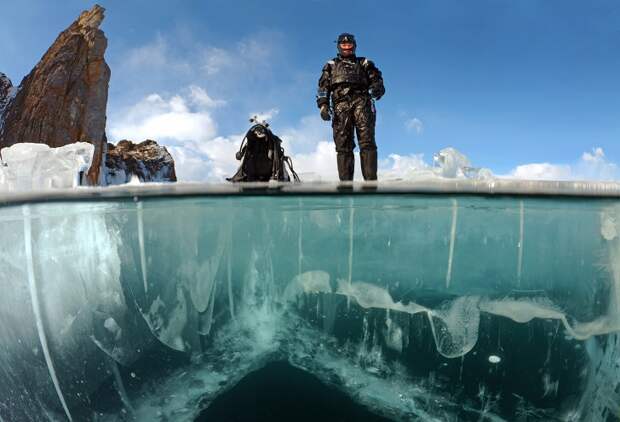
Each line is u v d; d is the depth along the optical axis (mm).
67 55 23703
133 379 4055
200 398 3836
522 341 4316
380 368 4270
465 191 4516
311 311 5359
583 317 4473
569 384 3889
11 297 3846
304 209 5867
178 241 5555
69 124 22625
